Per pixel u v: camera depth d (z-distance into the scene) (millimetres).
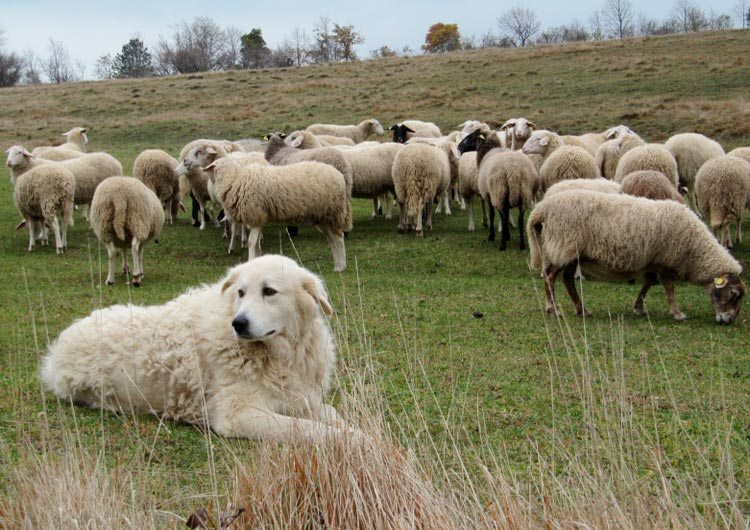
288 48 104500
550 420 6312
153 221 12898
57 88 54469
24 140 36219
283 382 5887
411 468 4297
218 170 13734
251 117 39375
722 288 10094
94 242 17016
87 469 4371
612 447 4738
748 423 6348
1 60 94375
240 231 17266
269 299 5750
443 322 9977
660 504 4348
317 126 26781
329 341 6352
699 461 5223
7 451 5090
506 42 108875
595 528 3971
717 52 44062
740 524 4066
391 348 8617
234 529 4191
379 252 15656
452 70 47500
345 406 4680
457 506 4238
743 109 30922
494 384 7301
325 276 13555
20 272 13734
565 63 45688
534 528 4094
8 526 4105
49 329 9289
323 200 13750
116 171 18266
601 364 8078
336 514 4266
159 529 4258
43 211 15547
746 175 15055
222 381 5898
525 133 20281
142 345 6152
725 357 8508
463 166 17844
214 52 107312
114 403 6262
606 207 10141
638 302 10797
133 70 114125
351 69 52438
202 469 5137
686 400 6930
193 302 6238
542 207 10445
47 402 6430
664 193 12484
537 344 8930
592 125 31719
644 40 50625
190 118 39750
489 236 16812
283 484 4332
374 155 18328
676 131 29422
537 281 13016
